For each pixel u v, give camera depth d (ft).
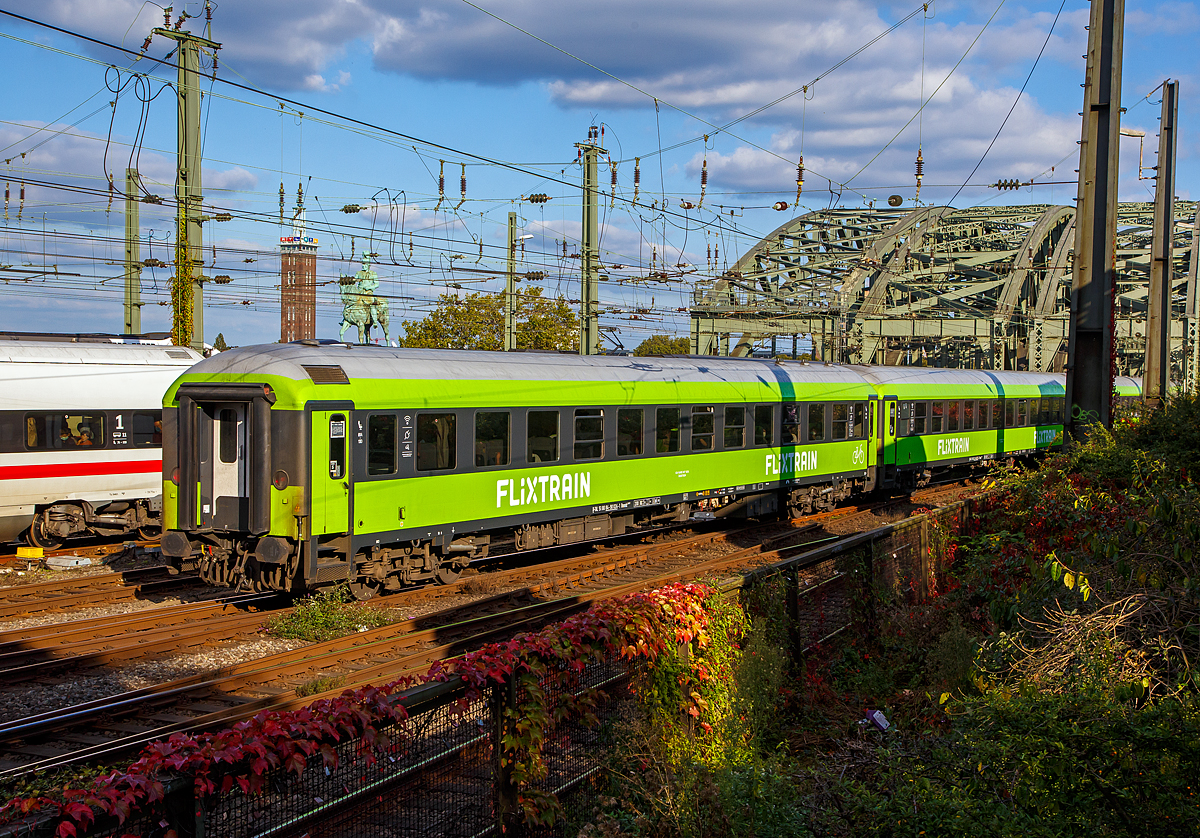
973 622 32.14
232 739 13.51
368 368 42.34
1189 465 33.78
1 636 35.22
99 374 56.39
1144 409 41.04
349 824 15.33
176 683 29.89
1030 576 30.37
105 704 28.25
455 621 39.93
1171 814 15.88
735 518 69.92
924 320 164.76
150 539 61.00
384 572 43.52
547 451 50.47
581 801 19.74
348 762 15.33
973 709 19.76
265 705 28.14
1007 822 15.96
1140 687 20.02
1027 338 184.34
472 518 46.47
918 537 36.76
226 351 42.37
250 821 13.91
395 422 42.68
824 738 25.67
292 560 39.60
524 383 49.06
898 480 83.20
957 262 204.64
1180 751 16.61
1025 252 188.55
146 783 12.00
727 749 22.38
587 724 20.27
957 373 92.53
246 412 40.70
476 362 48.03
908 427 81.76
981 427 93.91
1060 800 16.62
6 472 51.78
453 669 17.15
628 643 20.93
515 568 50.70
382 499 42.11
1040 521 33.12
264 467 38.86
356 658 34.04
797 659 28.50
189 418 41.22
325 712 14.78
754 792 18.75
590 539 54.03
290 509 38.68
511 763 18.07
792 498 69.87
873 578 32.89
